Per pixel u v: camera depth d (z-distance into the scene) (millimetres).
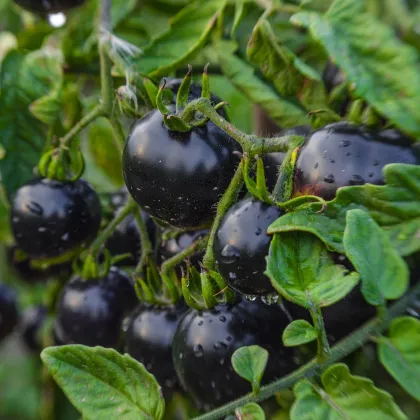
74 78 556
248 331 401
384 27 404
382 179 376
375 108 386
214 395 402
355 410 358
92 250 484
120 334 486
